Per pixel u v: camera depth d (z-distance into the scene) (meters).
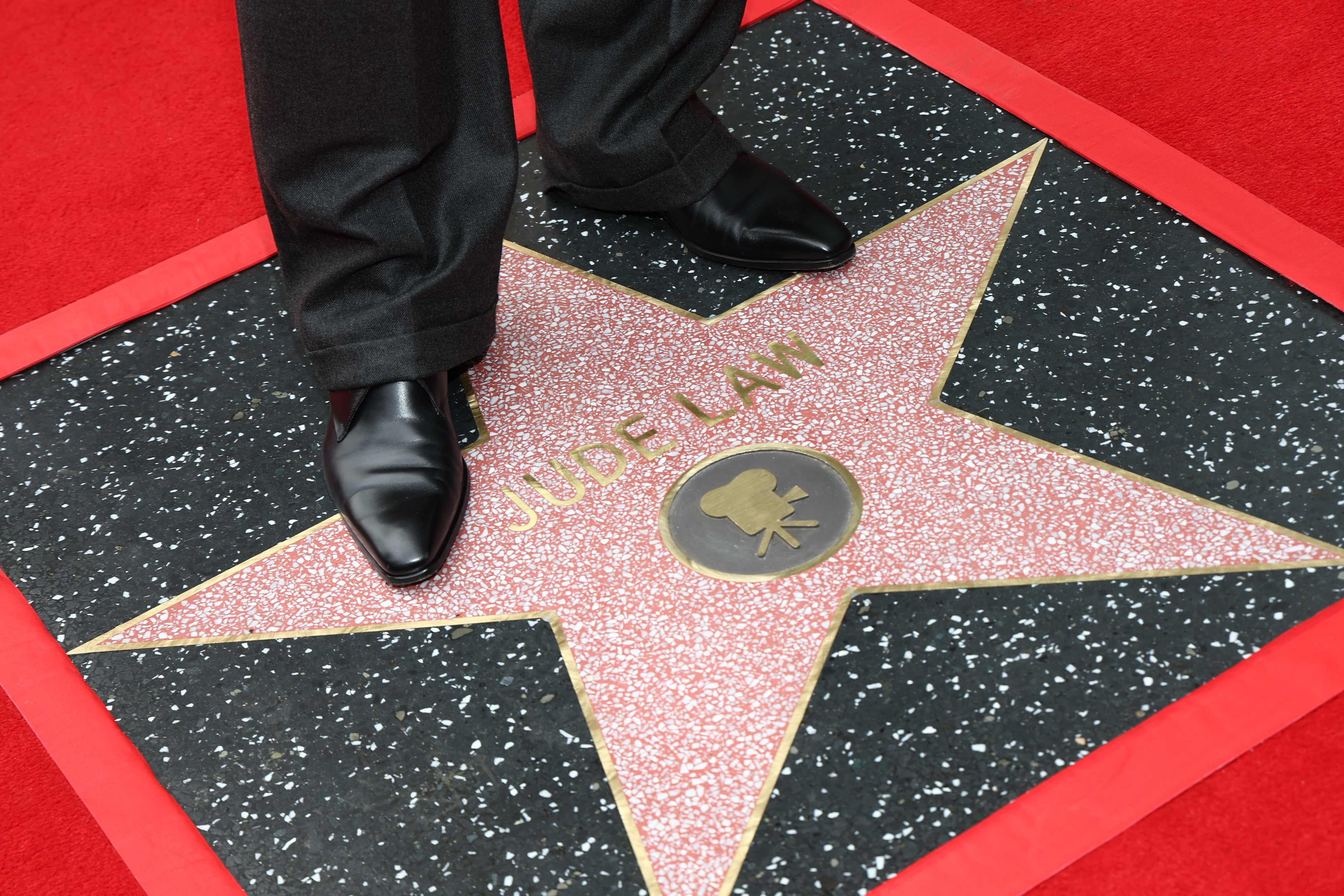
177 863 1.12
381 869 1.10
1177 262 1.52
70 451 1.54
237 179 1.91
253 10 1.11
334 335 1.33
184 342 1.66
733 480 1.37
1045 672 1.15
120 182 1.93
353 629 1.29
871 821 1.07
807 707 1.16
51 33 2.24
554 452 1.43
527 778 1.15
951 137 1.76
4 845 1.15
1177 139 1.69
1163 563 1.22
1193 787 1.05
